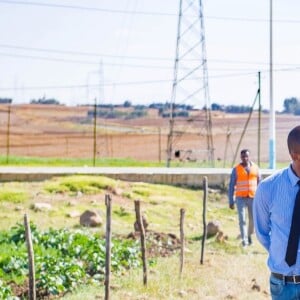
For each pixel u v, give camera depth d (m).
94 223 17.09
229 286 10.11
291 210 4.87
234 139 66.75
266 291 9.79
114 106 89.00
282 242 4.89
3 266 11.12
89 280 10.79
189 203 22.39
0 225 17.16
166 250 13.74
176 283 10.25
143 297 9.36
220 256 13.10
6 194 21.23
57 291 10.03
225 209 22.30
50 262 10.88
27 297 9.91
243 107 87.75
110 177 25.03
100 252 11.93
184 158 53.19
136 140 66.38
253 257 12.98
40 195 21.64
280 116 83.50
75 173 24.95
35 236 13.21
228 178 25.33
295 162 4.85
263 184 5.04
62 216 19.02
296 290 4.89
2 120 75.12
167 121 80.25
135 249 12.58
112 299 9.30
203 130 69.19
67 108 85.31
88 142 64.50
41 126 73.25
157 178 25.19
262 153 58.91
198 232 16.98
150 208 20.80
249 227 14.89
